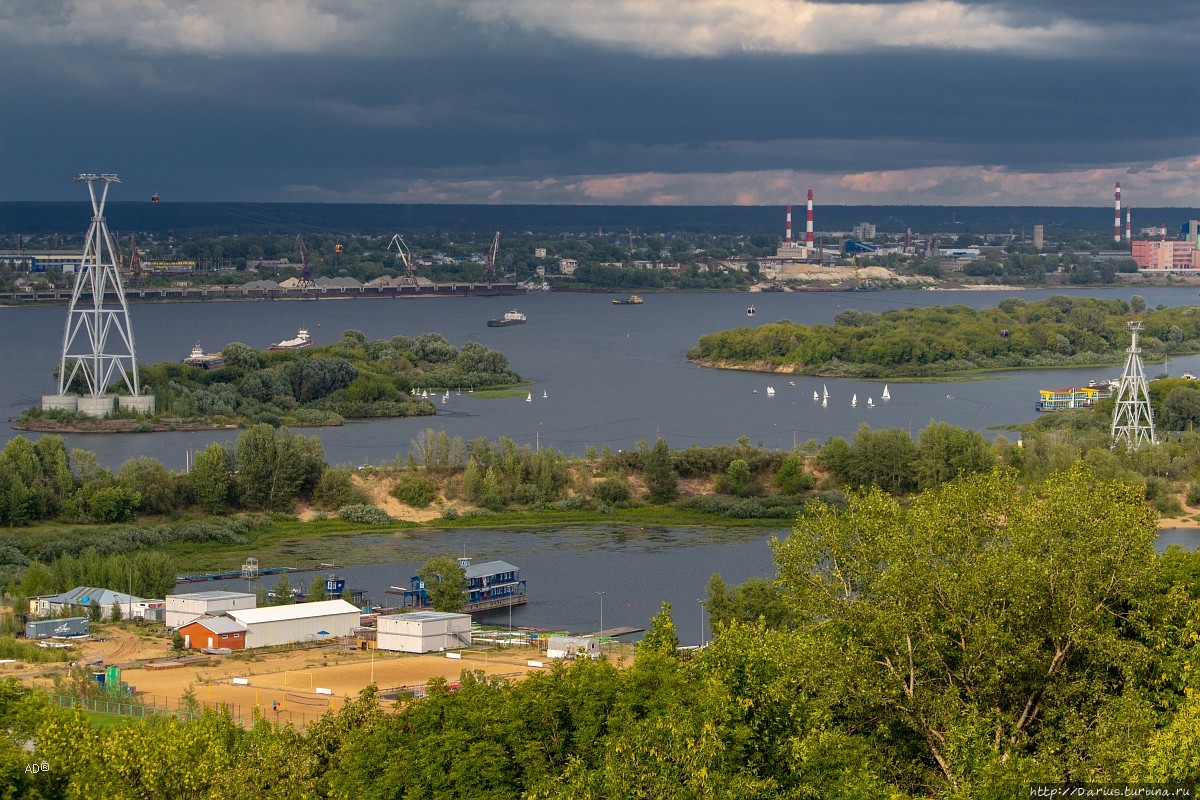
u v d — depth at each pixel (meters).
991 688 120.00
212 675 182.88
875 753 118.12
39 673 181.88
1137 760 107.62
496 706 122.31
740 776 110.88
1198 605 124.88
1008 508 136.25
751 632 134.38
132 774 117.69
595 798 109.88
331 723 124.94
